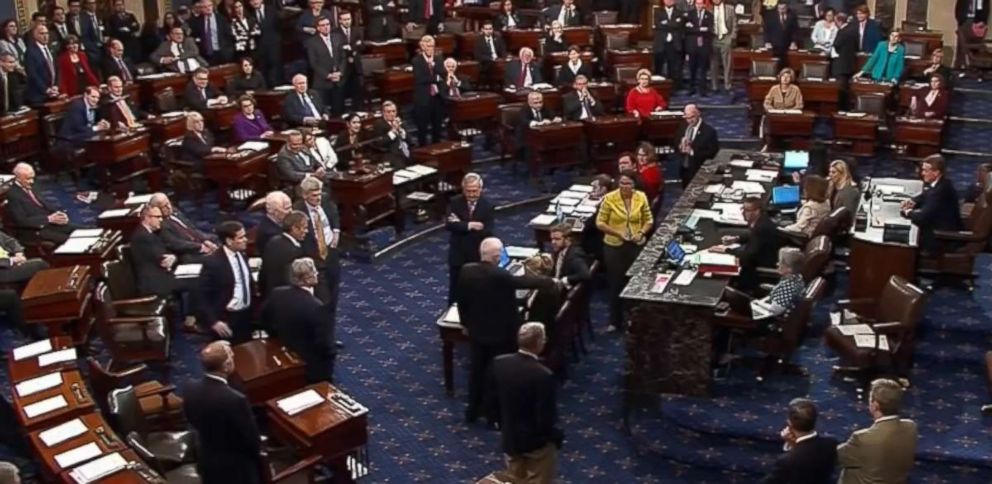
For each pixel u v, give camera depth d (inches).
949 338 436.1
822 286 405.4
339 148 583.5
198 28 748.0
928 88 670.5
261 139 599.2
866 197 509.7
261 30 750.5
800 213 486.3
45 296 406.3
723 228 470.0
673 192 641.0
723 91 785.6
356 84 707.4
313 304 358.3
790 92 664.4
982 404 397.4
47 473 303.3
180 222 478.6
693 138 587.5
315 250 426.0
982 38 817.5
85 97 601.9
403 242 568.1
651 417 394.9
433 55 663.1
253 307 401.1
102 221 490.0
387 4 852.0
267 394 345.7
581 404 416.8
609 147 649.6
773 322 399.2
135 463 297.4
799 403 287.9
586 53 743.7
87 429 314.5
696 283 395.2
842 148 658.2
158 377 423.5
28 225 491.2
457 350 458.9
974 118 725.9
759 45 801.6
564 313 410.9
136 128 601.3
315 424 317.7
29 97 641.0
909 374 412.8
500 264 417.1
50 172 625.3
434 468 375.9
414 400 420.2
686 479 370.3
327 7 848.9
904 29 835.4
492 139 692.1
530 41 801.6
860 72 726.5
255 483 299.7
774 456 371.2
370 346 463.8
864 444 296.8
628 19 877.8
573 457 382.6
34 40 639.1
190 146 579.8
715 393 397.4
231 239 391.5
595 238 505.0
